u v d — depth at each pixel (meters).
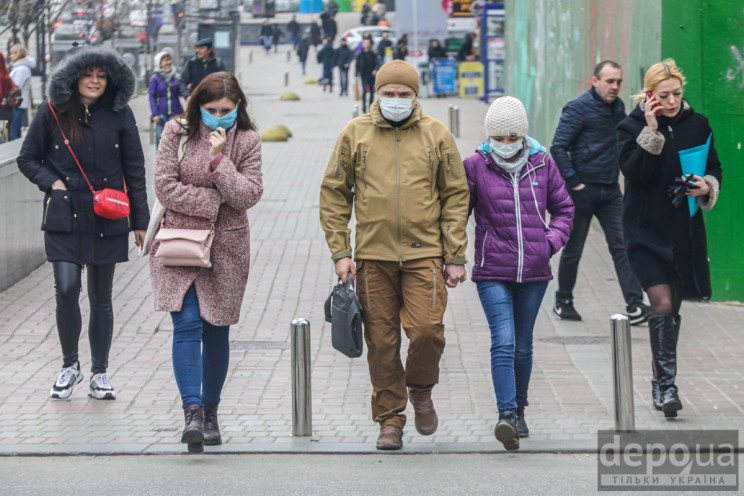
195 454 16.03
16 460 15.80
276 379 20.34
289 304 26.62
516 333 16.36
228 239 15.77
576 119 23.86
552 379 20.25
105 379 19.03
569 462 15.57
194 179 15.60
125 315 25.19
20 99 39.50
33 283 28.33
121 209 17.94
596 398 18.98
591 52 38.78
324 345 22.88
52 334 23.38
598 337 23.48
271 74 129.75
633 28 31.83
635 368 20.94
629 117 17.64
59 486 14.44
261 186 15.72
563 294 25.14
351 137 15.66
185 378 15.51
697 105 26.14
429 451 16.09
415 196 15.40
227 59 96.19
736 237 26.33
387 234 15.45
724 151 26.11
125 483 14.55
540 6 50.81
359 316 15.37
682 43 26.17
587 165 24.03
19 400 18.84
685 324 24.53
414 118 15.46
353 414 18.19
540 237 15.99
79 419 17.80
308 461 15.70
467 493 14.04
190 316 15.61
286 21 178.75
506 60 66.50
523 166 16.05
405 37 92.06
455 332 23.86
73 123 17.97
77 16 67.06
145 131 62.66
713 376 20.33
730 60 25.94
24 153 18.14
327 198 15.81
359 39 138.38
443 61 91.06
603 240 34.50
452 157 15.59
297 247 33.50
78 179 18.09
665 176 17.39
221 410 18.41
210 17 95.38
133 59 85.69
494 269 15.93
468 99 90.75
